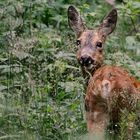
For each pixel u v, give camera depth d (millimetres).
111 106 14766
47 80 16312
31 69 16609
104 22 17094
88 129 15023
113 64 17266
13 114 14703
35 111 15219
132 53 19188
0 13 18625
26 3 19594
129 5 20125
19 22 18266
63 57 17156
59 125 14930
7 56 17000
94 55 16391
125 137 14461
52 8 20359
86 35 16766
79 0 21391
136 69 17438
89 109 15078
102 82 14789
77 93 16000
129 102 14758
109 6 21672
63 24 20047
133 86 14867
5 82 16422
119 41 19609
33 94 15562
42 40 17938
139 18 21391
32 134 14523
